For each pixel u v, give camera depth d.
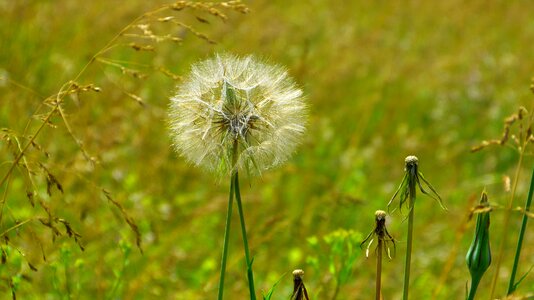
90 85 4.37
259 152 3.36
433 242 7.36
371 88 10.45
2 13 8.72
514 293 3.50
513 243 7.48
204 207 6.83
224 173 3.43
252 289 3.35
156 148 7.79
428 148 9.35
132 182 7.22
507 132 4.27
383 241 3.15
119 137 7.19
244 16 10.58
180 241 6.81
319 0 13.66
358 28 12.65
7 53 8.38
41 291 5.57
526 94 10.91
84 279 5.84
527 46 13.09
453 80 11.30
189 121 3.49
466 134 10.20
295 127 3.45
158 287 6.00
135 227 4.41
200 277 6.30
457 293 6.42
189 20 10.38
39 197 4.09
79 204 6.14
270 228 6.93
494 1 14.15
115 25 9.60
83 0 9.97
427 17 13.53
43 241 5.79
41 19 9.43
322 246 6.75
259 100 3.48
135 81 8.26
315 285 5.82
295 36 11.10
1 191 6.71
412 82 11.08
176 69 9.23
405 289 3.21
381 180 8.84
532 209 8.04
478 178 8.81
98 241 6.16
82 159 6.30
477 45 12.78
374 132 9.84
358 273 6.63
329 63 10.37
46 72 8.57
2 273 5.19
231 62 3.62
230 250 6.89
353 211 7.45
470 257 3.38
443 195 8.43
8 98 7.02
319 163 8.65
